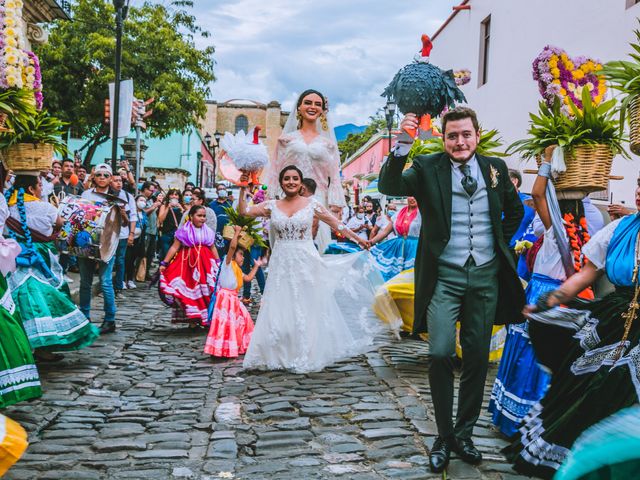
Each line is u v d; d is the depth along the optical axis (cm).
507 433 430
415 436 439
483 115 1520
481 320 391
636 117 361
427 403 509
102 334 788
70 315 596
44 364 630
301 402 516
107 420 475
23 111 496
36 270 591
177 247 841
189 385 574
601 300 337
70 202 756
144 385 571
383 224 1096
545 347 358
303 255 629
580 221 446
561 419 321
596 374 316
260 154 687
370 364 653
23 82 493
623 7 952
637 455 256
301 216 632
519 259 509
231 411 496
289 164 759
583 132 429
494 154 585
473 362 393
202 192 1055
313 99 746
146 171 3472
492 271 394
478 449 414
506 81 1385
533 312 347
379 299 662
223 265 716
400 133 396
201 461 399
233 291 718
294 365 616
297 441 429
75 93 2291
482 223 394
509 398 430
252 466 389
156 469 385
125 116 1270
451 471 379
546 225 441
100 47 2242
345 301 651
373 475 375
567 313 346
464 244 393
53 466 386
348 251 1002
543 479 328
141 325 866
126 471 382
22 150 569
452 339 386
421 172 401
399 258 900
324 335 629
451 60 1761
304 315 620
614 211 609
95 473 379
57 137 589
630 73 370
